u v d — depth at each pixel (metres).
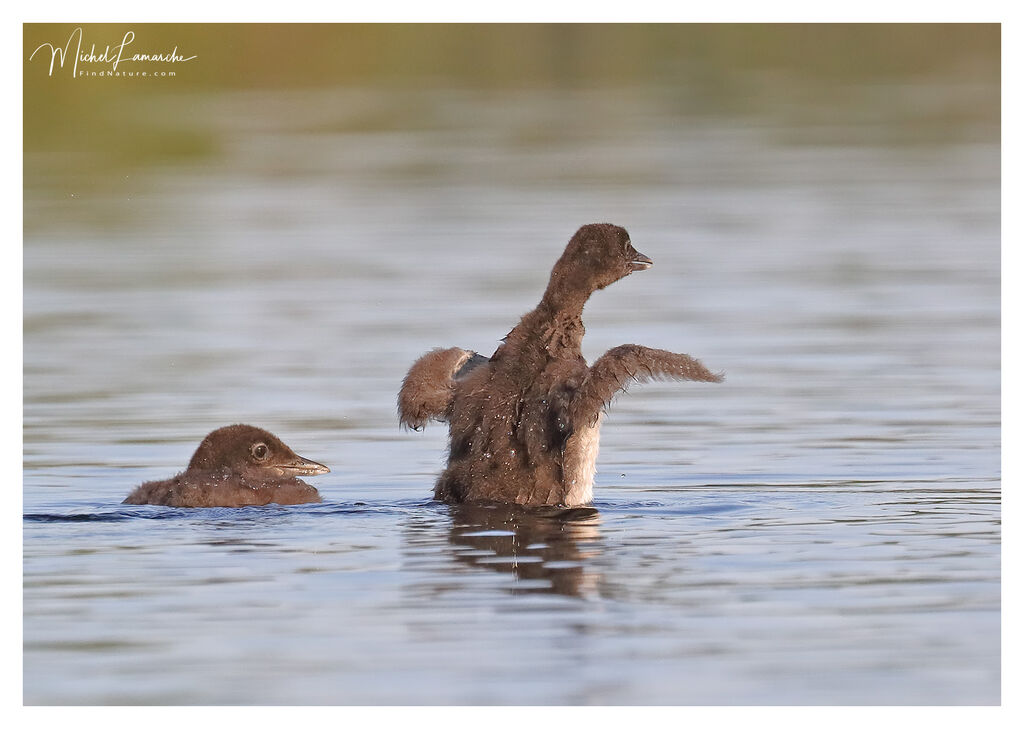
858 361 19.89
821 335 21.33
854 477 14.66
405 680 9.18
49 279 25.12
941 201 30.16
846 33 42.12
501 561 11.46
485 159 34.22
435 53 39.94
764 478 14.70
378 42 39.41
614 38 41.78
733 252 26.66
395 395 18.53
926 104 39.31
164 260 26.45
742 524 12.73
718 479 14.73
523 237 27.64
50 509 13.28
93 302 23.58
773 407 17.88
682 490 14.26
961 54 42.09
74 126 33.47
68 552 11.75
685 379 13.32
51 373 19.52
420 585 10.84
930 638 9.85
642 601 10.51
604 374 13.32
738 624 10.06
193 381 19.11
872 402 17.94
